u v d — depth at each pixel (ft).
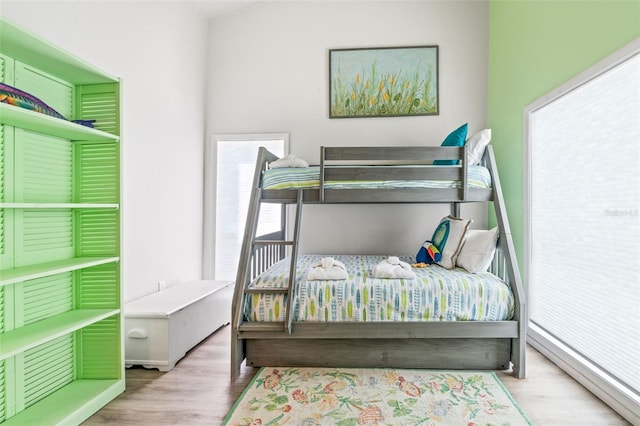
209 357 7.95
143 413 5.76
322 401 6.04
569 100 7.36
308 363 7.36
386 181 7.84
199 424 5.47
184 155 10.71
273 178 8.02
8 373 5.26
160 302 8.02
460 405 5.92
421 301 7.06
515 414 5.66
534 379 6.89
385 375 6.98
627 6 5.67
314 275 7.34
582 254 6.94
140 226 8.60
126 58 8.09
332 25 11.75
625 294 5.86
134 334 7.26
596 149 6.56
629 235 5.78
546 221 8.21
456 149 7.75
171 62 9.93
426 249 9.09
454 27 11.48
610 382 5.94
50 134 5.98
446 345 7.29
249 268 7.54
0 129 5.18
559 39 7.56
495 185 7.88
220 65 12.05
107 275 6.46
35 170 5.76
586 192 6.83
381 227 11.75
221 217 12.10
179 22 10.35
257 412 5.72
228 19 12.01
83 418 5.54
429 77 11.50
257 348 7.41
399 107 11.59
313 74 11.80
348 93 11.71
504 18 10.21
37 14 5.94
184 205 10.75
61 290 6.22
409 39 11.58
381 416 5.61
